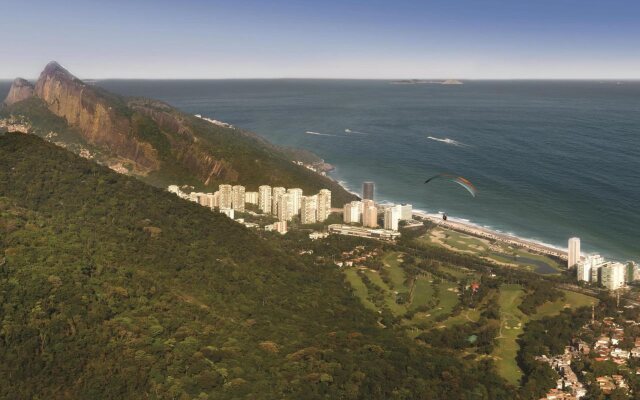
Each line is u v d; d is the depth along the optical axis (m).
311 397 130.75
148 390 125.50
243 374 134.12
